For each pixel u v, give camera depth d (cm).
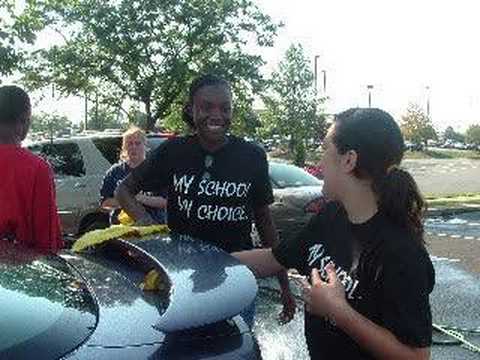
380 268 193
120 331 204
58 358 186
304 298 213
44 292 215
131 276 252
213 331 213
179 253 255
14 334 187
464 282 854
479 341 593
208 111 327
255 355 216
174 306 205
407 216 197
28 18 1398
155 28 2398
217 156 332
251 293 222
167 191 345
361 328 190
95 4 2350
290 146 3519
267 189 344
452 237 1293
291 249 235
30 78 2467
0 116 333
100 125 3481
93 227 964
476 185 3150
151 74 2441
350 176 204
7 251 260
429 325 190
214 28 2461
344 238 209
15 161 320
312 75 3350
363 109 205
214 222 333
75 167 1006
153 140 930
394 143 202
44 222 325
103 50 2448
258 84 2534
